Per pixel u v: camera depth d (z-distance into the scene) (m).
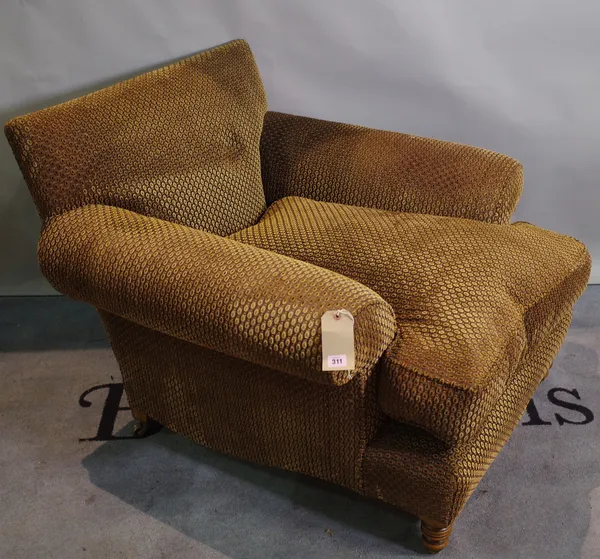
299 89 2.16
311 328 1.21
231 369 1.52
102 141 1.55
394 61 2.11
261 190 1.82
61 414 1.93
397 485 1.44
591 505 1.64
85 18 2.01
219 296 1.28
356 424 1.42
